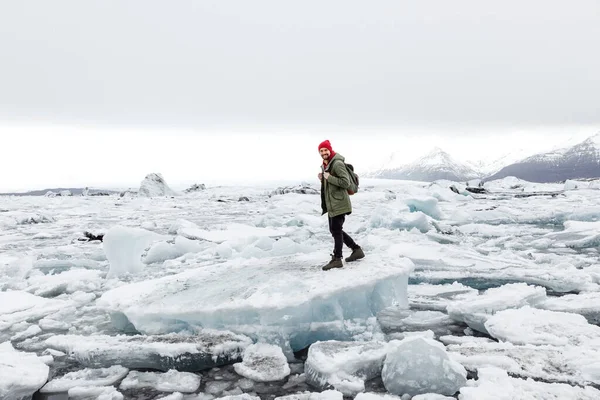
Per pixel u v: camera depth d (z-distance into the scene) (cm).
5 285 680
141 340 377
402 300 465
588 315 451
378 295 442
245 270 516
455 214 1595
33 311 525
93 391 311
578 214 1388
